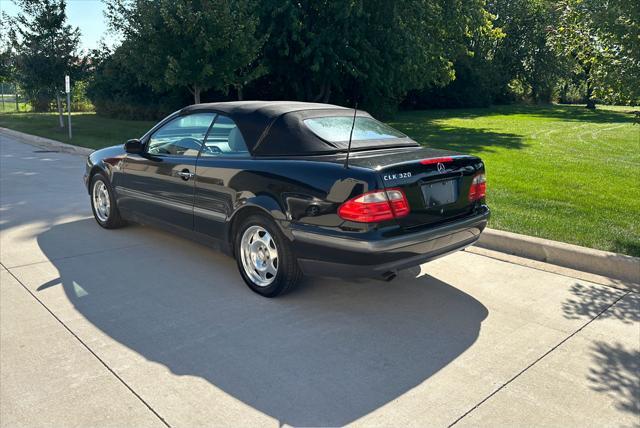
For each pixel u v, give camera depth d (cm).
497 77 4834
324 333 377
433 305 427
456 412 287
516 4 4859
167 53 1570
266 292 435
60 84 2098
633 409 293
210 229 482
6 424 273
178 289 454
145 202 557
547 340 370
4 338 363
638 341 370
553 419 283
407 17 2289
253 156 443
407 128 2289
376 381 316
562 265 522
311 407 289
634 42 582
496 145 1572
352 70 2184
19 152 1427
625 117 3269
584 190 858
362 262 375
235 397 297
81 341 361
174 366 330
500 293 452
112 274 488
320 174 391
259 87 2720
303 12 2186
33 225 651
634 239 576
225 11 1534
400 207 379
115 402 292
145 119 2945
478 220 441
